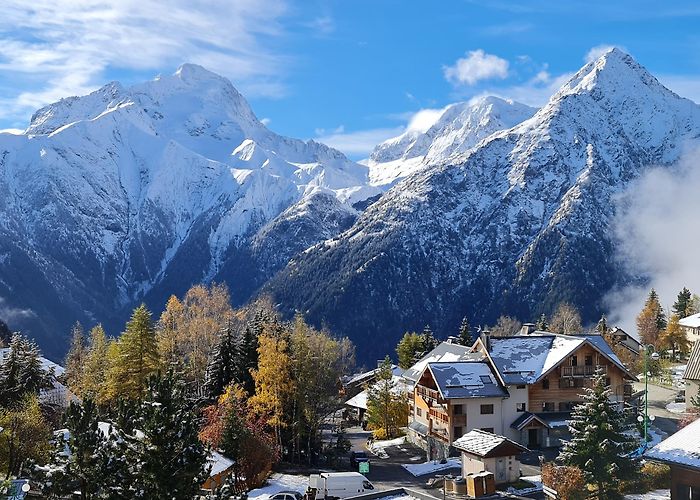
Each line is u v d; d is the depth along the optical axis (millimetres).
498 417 74375
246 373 82438
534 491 53562
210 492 41781
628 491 49312
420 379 82000
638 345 133125
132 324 80312
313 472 68938
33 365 81688
